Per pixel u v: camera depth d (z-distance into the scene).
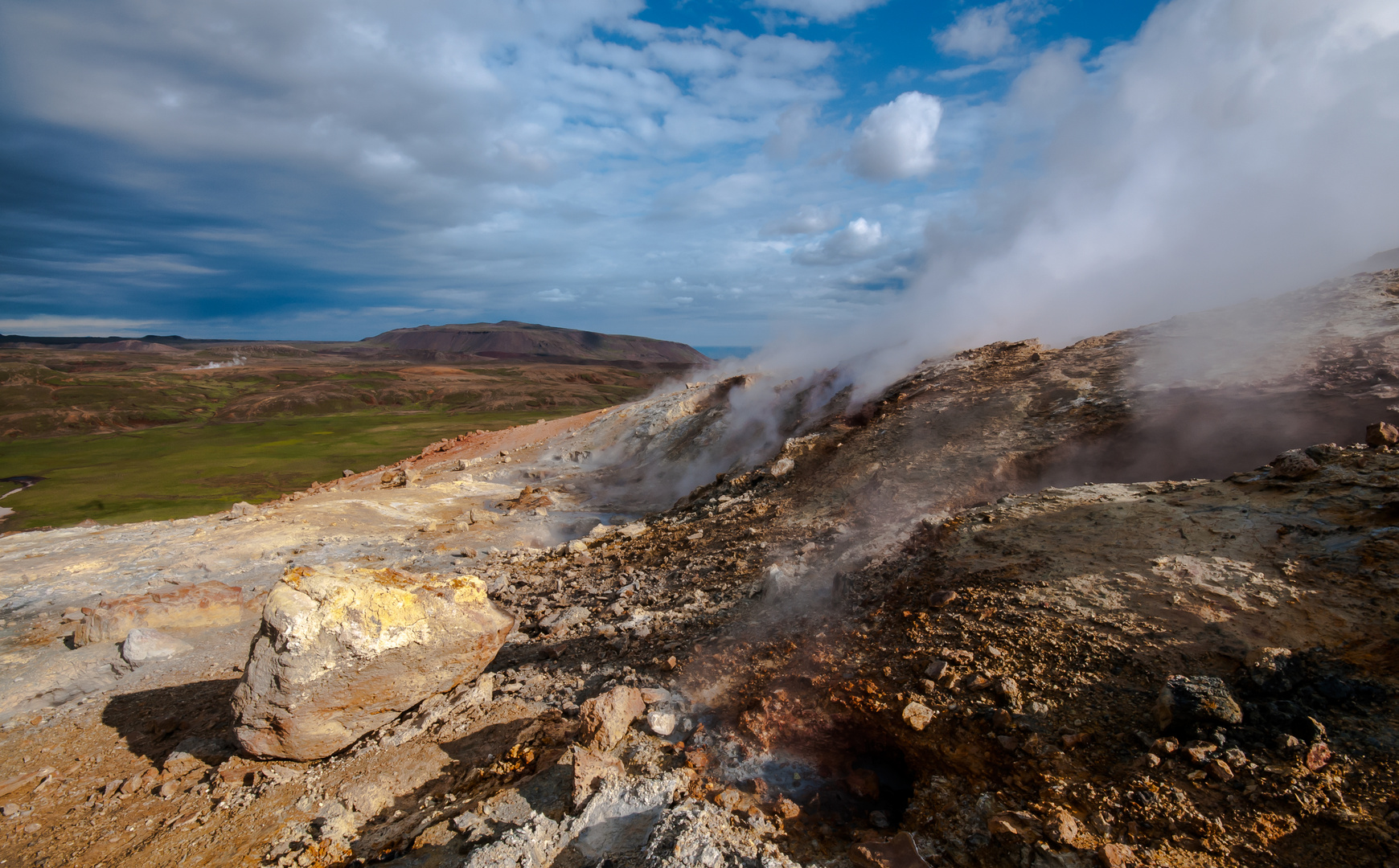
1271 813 3.52
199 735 7.54
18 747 7.72
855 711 5.33
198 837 5.51
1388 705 3.81
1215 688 4.18
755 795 4.81
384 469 35.97
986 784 4.37
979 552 7.10
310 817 5.62
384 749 6.50
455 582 7.44
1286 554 5.35
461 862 4.59
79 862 5.40
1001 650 5.37
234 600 11.76
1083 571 6.06
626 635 8.52
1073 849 3.64
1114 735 4.32
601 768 5.13
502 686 7.69
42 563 15.39
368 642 6.50
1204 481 7.15
